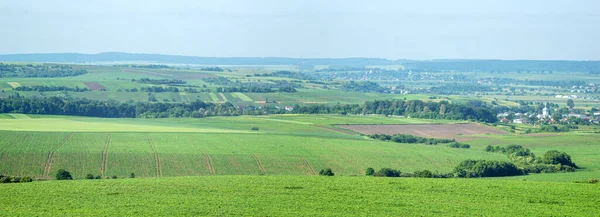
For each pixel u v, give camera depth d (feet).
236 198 406.41
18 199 396.37
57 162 606.55
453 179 499.51
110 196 409.49
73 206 379.35
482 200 409.49
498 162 606.14
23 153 629.51
